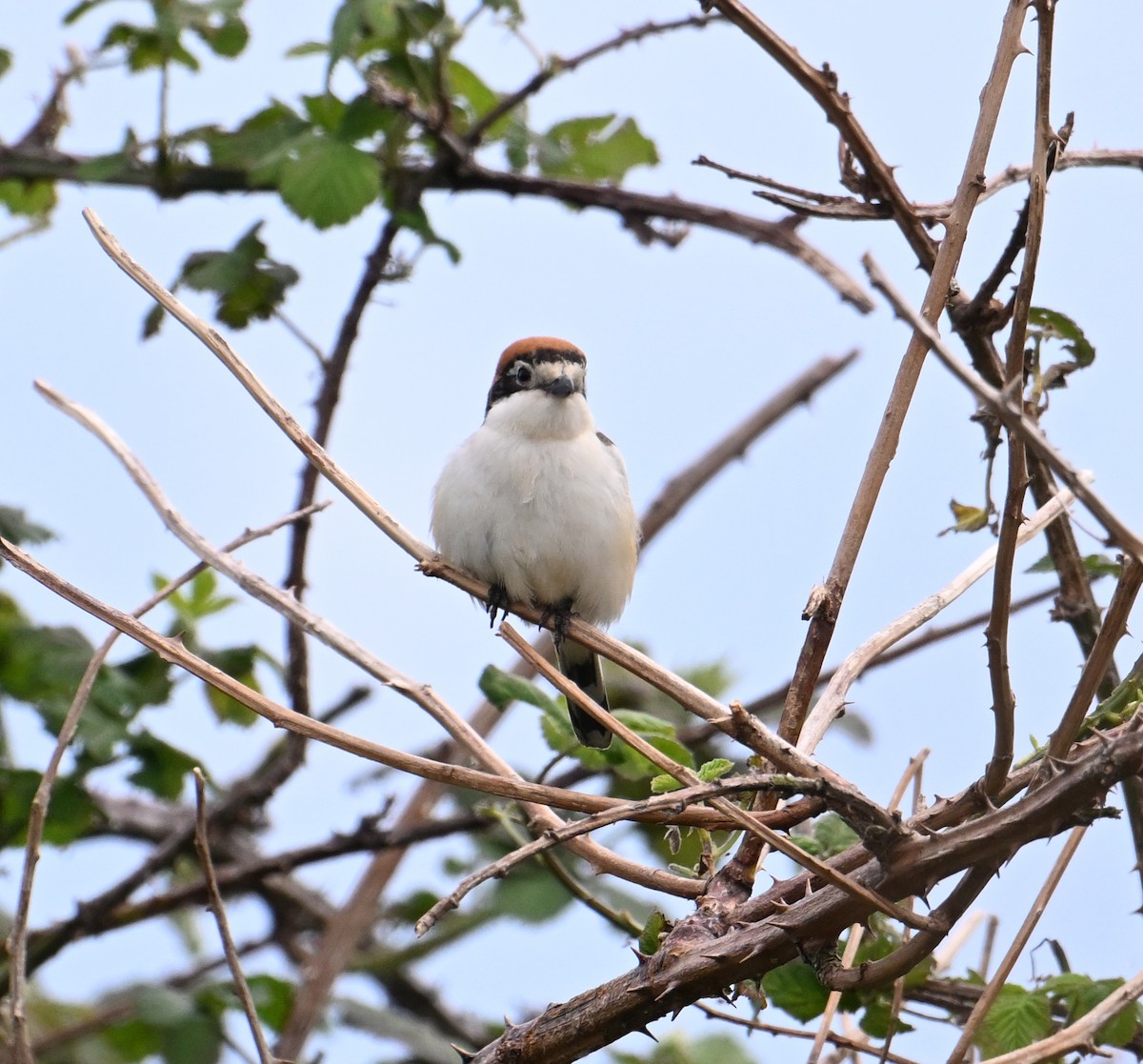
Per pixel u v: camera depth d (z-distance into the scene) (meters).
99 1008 11.70
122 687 10.36
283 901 12.55
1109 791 5.29
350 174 10.56
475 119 12.42
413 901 12.09
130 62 12.06
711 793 5.39
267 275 11.27
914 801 7.50
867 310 10.45
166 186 11.99
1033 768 5.94
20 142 12.31
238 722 11.14
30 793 10.09
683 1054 10.18
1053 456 4.71
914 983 7.75
